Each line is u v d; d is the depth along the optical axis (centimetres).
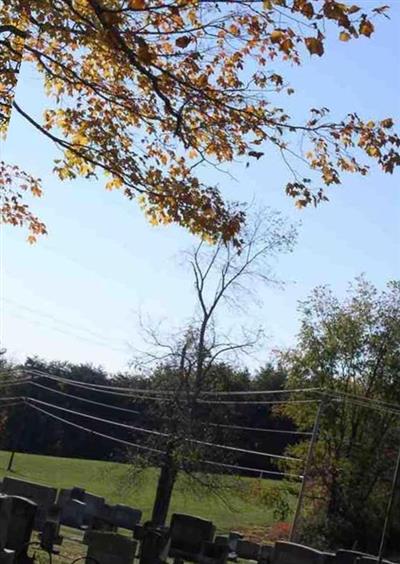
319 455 4788
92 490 5338
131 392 4166
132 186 971
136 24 847
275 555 2508
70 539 2731
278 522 4888
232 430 3828
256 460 6347
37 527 2808
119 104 960
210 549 2534
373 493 4722
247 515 5250
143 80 933
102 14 796
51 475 5841
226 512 5209
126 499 5000
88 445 7756
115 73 948
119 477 4088
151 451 3538
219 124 918
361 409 4816
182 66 895
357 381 4962
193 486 3572
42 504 2983
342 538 4672
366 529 4684
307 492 4750
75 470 6206
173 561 2514
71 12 846
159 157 995
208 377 3619
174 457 3462
